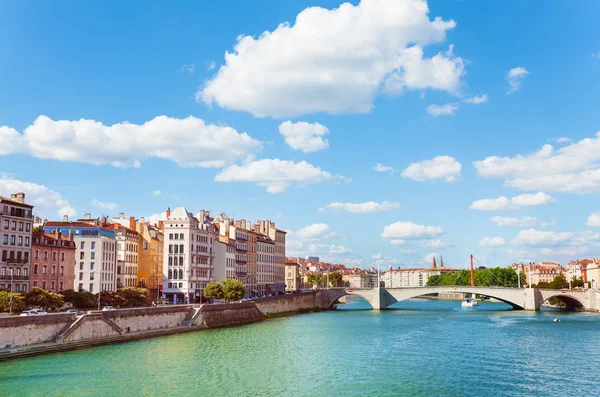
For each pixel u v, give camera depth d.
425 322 155.25
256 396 65.12
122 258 163.00
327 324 148.00
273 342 108.19
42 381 69.81
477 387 70.62
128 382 70.44
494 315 182.38
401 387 70.19
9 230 122.81
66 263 141.12
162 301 160.88
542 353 97.19
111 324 101.81
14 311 103.19
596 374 79.00
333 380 73.69
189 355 90.19
